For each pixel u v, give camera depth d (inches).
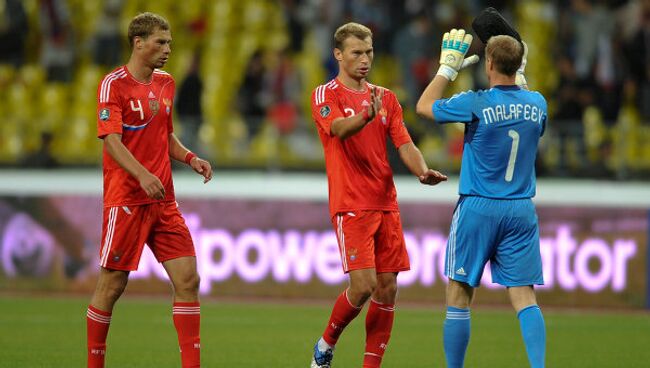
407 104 2117.4
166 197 867.4
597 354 1220.5
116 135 836.0
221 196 1868.8
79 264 1881.2
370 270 885.8
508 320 1584.6
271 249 1854.1
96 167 2046.0
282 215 1854.1
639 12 2269.9
